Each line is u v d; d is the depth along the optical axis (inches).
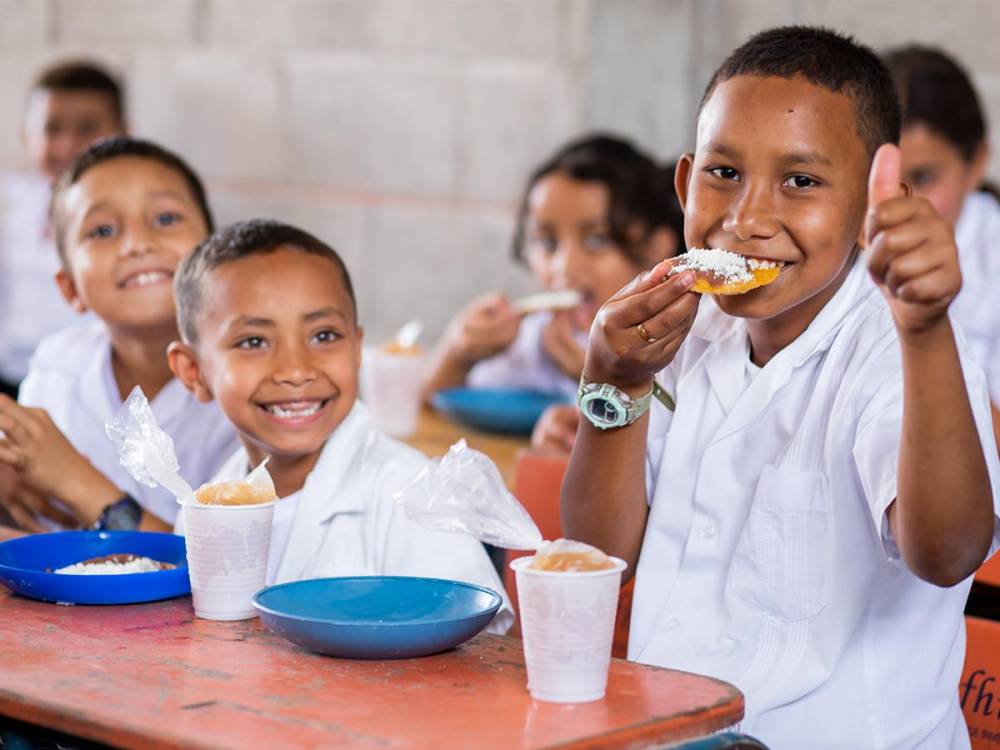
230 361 85.5
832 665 71.9
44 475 97.0
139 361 113.3
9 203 237.3
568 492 78.2
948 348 58.6
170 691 58.5
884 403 67.4
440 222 221.3
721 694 58.6
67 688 58.9
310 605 68.8
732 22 191.9
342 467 85.7
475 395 153.1
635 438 75.9
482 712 56.0
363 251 228.2
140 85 244.7
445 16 217.5
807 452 74.0
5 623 69.9
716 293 67.8
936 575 62.8
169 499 108.6
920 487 60.1
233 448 107.3
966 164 136.4
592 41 198.5
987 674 84.6
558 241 157.5
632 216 154.5
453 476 63.8
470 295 220.5
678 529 78.5
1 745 60.9
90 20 248.5
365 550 83.9
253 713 55.6
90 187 112.0
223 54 236.5
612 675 61.3
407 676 60.9
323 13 227.3
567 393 166.6
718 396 78.6
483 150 216.5
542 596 56.9
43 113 223.8
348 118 227.0
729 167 70.4
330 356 86.1
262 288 85.1
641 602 78.4
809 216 68.5
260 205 236.4
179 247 111.8
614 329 69.8
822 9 187.5
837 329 74.8
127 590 73.4
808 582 73.0
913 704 72.7
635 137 196.9
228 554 70.0
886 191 56.7
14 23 256.1
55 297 233.9
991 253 145.2
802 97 68.9
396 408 147.7
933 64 135.0
